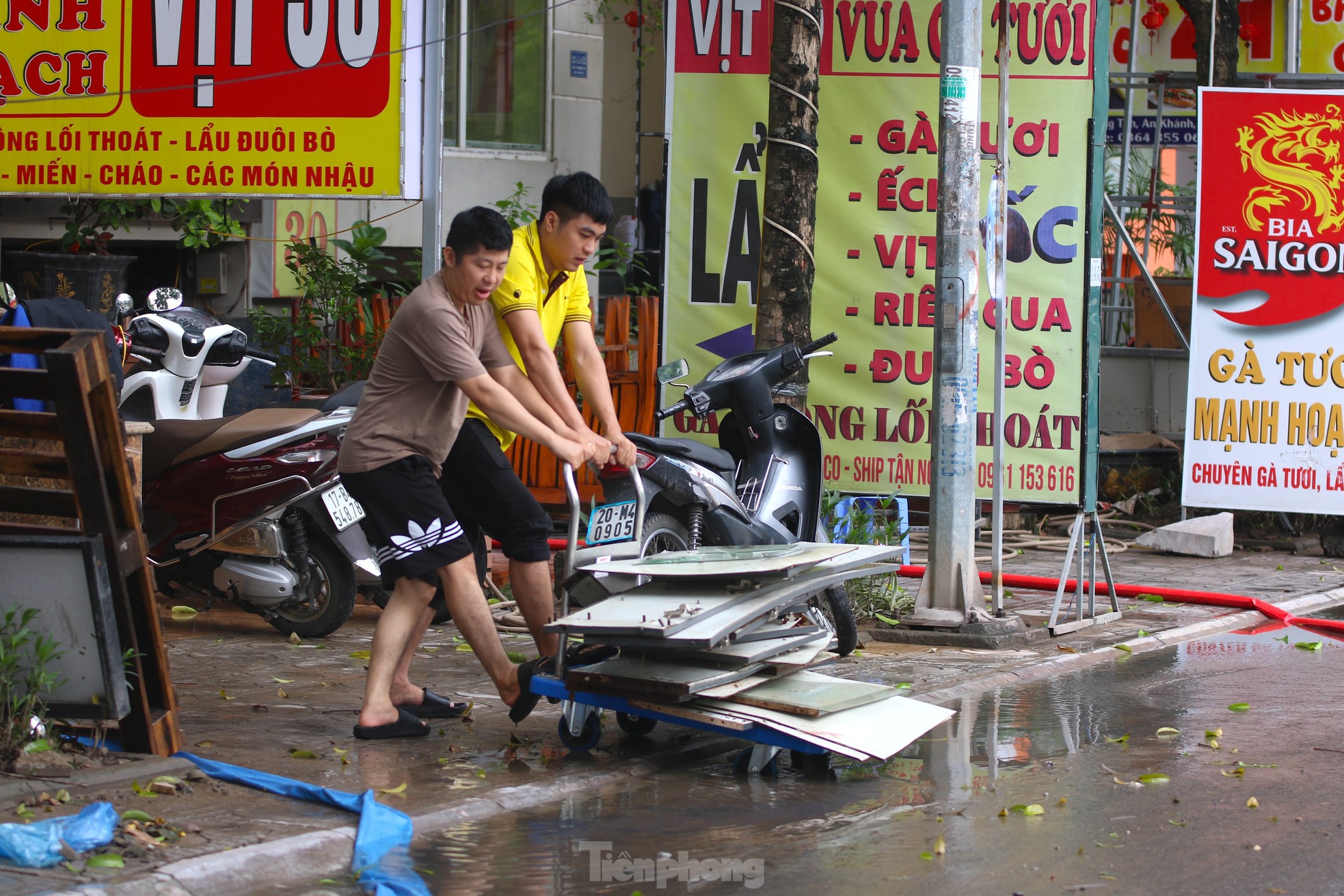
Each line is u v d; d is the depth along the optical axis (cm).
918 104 1129
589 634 588
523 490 660
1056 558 1246
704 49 1152
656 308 1192
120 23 999
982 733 688
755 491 860
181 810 518
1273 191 1228
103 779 536
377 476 626
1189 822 552
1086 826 547
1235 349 1244
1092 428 941
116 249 1458
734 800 581
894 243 1139
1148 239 1692
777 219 1030
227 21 986
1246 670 835
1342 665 852
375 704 641
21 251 1291
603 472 712
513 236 632
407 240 1655
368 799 526
